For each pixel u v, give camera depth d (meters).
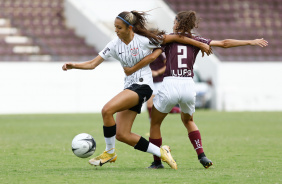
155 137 22.77
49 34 93.81
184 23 22.11
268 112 76.81
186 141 35.66
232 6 100.44
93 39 92.75
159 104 22.20
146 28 22.27
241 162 24.33
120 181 18.17
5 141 35.84
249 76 84.69
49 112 79.81
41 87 79.94
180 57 21.98
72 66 22.25
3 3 96.81
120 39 22.09
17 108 79.19
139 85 21.64
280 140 36.34
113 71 82.31
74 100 81.12
